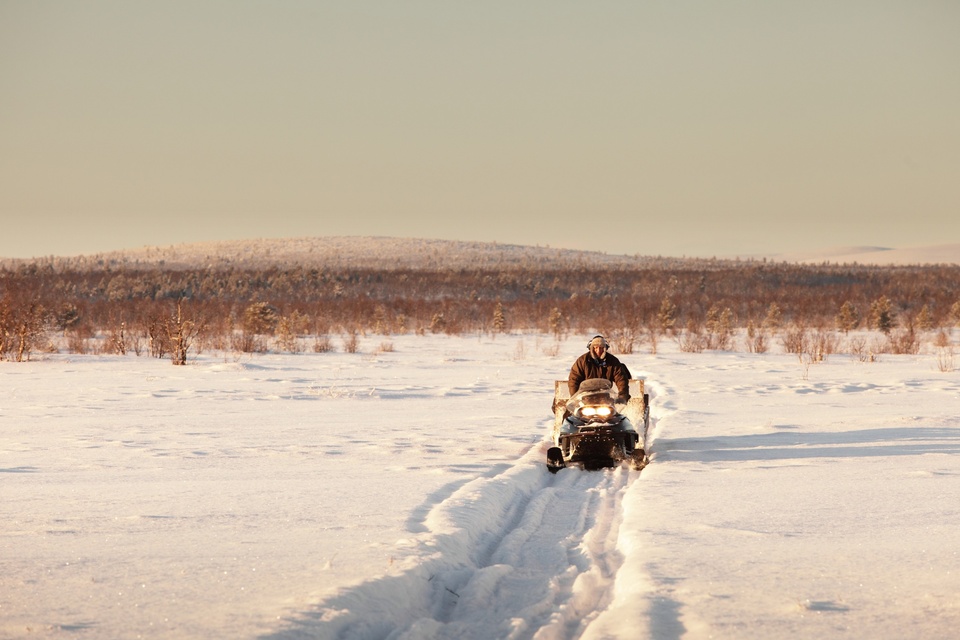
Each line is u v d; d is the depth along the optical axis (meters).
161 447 23.16
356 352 70.25
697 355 66.50
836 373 49.19
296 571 10.69
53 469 19.50
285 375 49.19
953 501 15.39
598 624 9.26
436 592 10.70
